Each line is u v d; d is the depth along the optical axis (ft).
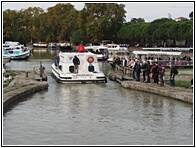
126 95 117.70
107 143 72.38
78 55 147.43
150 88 120.37
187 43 338.75
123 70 159.22
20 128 81.51
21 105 102.63
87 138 75.31
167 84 128.16
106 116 91.61
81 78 141.38
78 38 433.89
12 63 243.60
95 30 411.34
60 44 448.65
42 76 144.87
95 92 123.24
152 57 204.95
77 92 123.03
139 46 415.64
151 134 77.97
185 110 97.30
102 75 143.13
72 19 496.64
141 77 147.33
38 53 362.33
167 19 367.04
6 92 110.01
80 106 102.12
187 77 147.84
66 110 97.45
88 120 88.17
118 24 417.49
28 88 117.91
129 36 397.60
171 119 88.99
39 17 570.87
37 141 73.31
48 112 95.30
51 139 74.49
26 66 221.05
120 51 294.46
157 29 343.26
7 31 555.69
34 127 82.28
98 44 403.95
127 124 84.94
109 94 119.65
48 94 119.03
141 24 401.90
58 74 145.07
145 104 104.42
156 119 88.94
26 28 582.76
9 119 88.58
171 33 323.98
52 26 542.16
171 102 106.63
